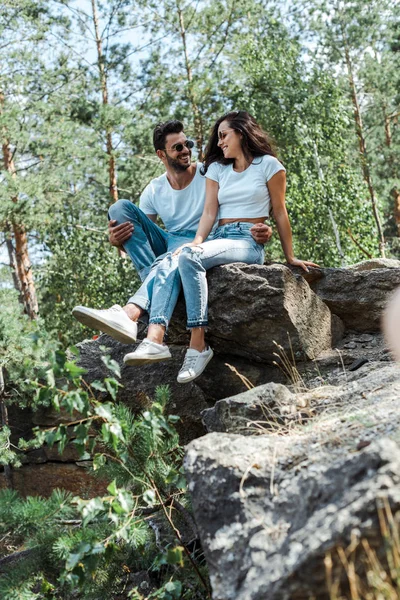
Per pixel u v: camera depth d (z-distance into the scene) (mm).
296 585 1980
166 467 3664
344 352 4539
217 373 4645
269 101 15391
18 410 7918
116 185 17141
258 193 4566
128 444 3506
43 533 3729
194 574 3613
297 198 14656
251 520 2434
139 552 3752
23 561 3734
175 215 4797
